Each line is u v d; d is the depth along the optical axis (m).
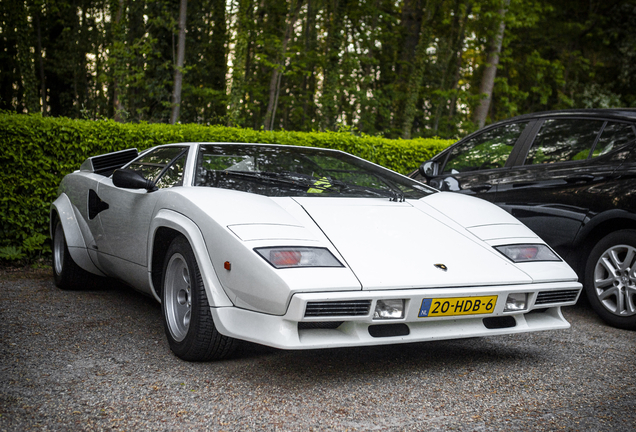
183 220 2.51
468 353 2.88
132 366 2.48
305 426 1.91
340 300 2.07
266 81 21.89
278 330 2.08
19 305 3.64
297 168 3.12
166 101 16.83
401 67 21.45
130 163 3.78
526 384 2.41
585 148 3.82
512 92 17.91
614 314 3.51
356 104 20.70
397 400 2.18
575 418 2.04
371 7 19.86
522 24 17.31
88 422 1.89
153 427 1.87
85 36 22.08
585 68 22.28
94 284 4.23
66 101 23.72
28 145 4.92
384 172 3.43
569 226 3.73
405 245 2.45
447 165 4.86
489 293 2.36
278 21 18.84
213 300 2.29
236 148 3.21
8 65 22.67
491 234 2.75
